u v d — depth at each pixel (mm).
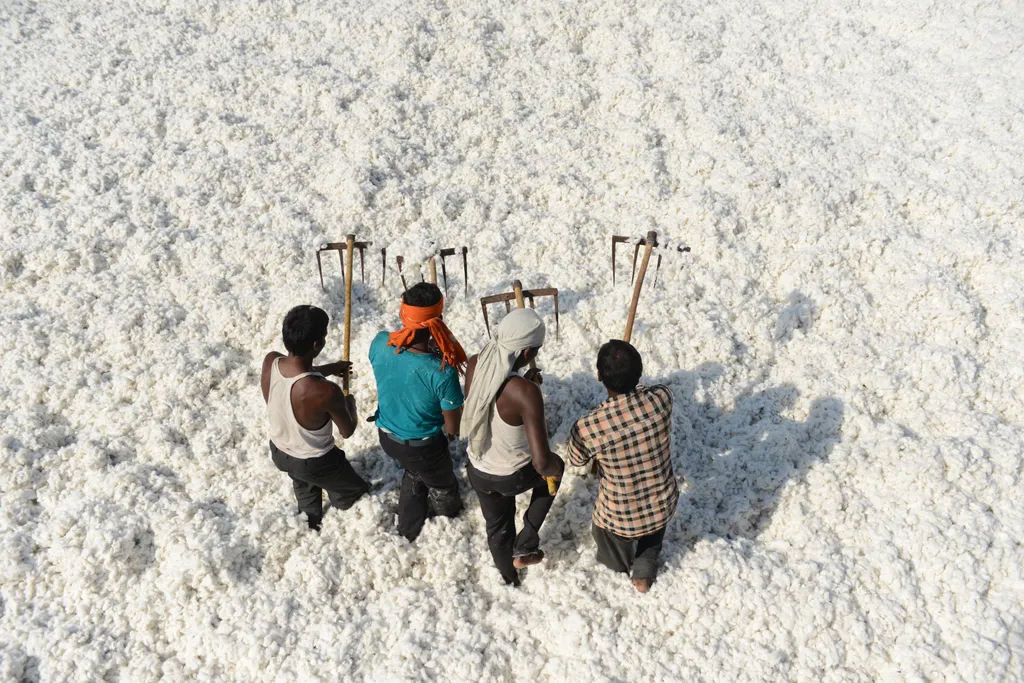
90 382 5562
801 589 4410
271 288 6199
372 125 7629
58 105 7766
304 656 4195
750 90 8273
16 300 6031
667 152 7586
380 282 6301
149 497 4816
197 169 7137
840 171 7254
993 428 5242
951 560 4484
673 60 8562
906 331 6031
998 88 7992
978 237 6441
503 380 3797
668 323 5965
